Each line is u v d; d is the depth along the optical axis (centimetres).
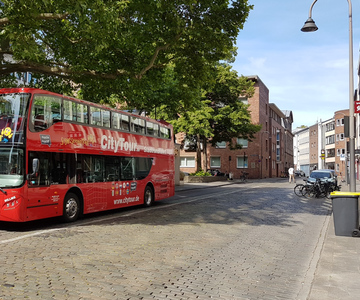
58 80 1722
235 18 1316
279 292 556
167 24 1264
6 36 1089
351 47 1340
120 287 550
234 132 4453
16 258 702
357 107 1293
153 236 973
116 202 1473
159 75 1551
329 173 2631
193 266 691
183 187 3247
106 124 1435
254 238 998
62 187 1181
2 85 1695
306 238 1022
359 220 1023
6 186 1030
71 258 712
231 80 4275
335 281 584
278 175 8375
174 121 3622
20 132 1048
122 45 1395
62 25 1332
